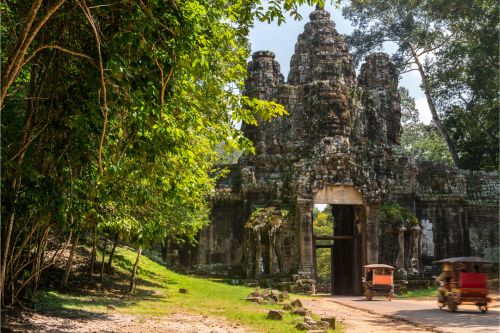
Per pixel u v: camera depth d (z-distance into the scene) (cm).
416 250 4166
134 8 1203
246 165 4538
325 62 4700
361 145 4569
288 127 4562
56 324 1376
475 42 4750
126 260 3209
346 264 4553
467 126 5053
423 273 4325
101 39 1236
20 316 1416
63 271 2398
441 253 4516
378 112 4756
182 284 3097
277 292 2722
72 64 1370
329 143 4169
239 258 4356
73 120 1293
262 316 1744
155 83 1238
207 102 1496
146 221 1897
